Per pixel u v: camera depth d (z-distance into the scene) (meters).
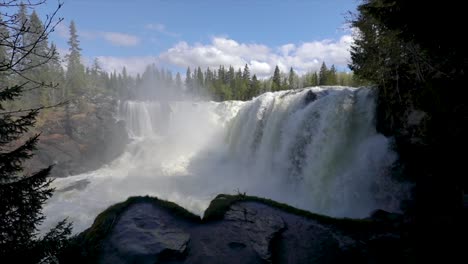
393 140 11.05
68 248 4.63
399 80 10.39
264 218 7.60
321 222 7.49
